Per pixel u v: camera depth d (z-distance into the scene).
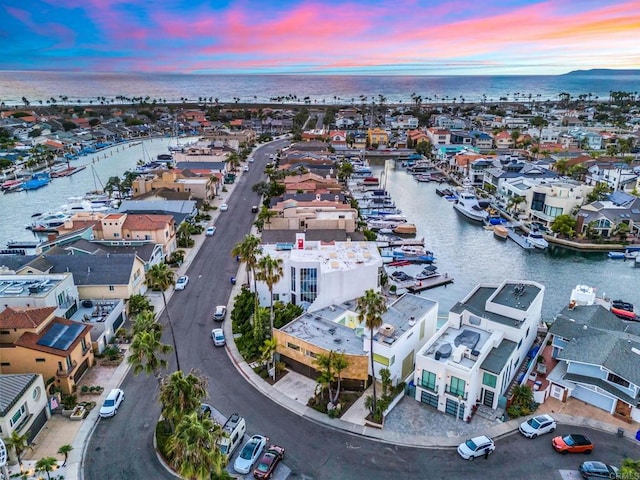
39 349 53.22
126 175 155.88
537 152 199.75
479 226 128.62
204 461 33.59
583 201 128.38
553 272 99.62
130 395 54.81
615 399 51.72
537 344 66.38
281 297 75.06
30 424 46.97
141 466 44.62
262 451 45.84
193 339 66.50
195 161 177.25
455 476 43.69
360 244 82.12
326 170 164.00
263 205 130.62
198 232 112.88
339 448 46.97
